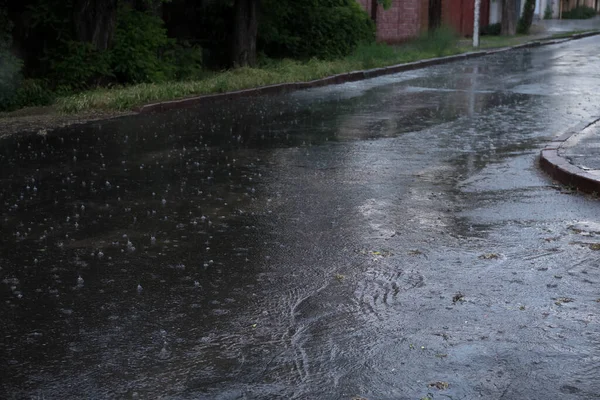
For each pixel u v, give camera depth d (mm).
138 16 17594
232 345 4309
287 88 18438
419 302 4910
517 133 11930
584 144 9867
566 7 79375
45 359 4148
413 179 8602
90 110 14062
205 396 3736
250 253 5980
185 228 6688
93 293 5129
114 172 8984
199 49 19906
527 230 6520
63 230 6645
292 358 4137
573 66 24938
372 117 13805
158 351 4238
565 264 5621
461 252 5945
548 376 3881
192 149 10469
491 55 31078
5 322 4648
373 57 24656
